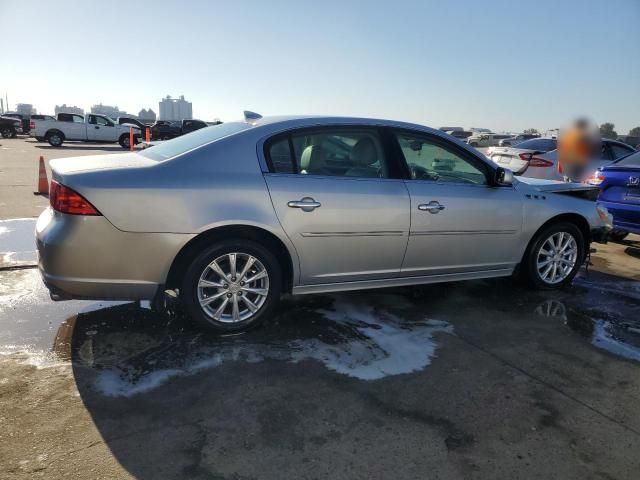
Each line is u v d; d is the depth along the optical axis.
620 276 5.62
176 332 3.61
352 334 3.71
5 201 8.44
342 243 3.74
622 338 3.87
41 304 4.04
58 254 3.13
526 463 2.37
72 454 2.30
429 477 2.25
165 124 32.28
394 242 3.92
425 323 3.98
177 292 3.86
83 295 3.25
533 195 4.60
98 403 2.71
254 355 3.33
